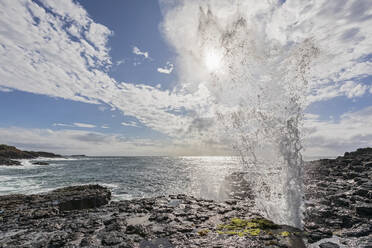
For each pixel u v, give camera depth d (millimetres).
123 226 7105
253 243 5324
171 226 6824
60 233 6828
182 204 10023
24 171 47250
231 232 6125
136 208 9664
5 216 10391
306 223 6469
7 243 6211
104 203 13930
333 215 6809
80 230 7027
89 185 20219
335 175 14812
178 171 48469
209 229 6480
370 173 12938
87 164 82250
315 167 19297
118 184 26547
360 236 5223
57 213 10523
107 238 5988
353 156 22734
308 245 5066
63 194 15703
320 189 10547
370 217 6250
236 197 12180
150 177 34938
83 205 13133
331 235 5520
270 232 6012
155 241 5691
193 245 5328
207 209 9008
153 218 7773
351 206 7285
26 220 9414
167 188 22906
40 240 6352
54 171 47594
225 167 65000
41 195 16094
